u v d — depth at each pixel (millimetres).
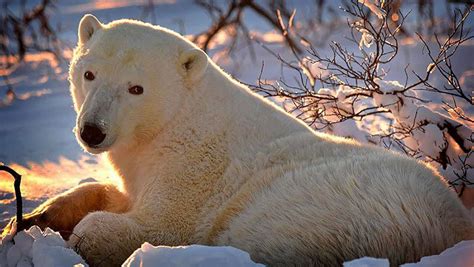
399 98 11836
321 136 9820
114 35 9359
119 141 9227
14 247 8023
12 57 27797
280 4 23797
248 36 23766
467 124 12164
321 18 29203
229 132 9547
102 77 9141
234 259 6477
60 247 7684
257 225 8211
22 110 21219
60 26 32156
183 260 6453
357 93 12141
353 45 23859
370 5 11969
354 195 7883
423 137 11578
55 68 26078
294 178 8586
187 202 9195
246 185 9070
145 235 8945
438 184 8328
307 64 13633
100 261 8727
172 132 9477
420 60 21609
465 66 21016
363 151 9273
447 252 6512
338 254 7488
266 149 9453
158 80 9273
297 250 7691
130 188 9859
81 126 8930
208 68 9805
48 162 15789
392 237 7391
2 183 13859
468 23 25578
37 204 12148
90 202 10039
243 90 10047
